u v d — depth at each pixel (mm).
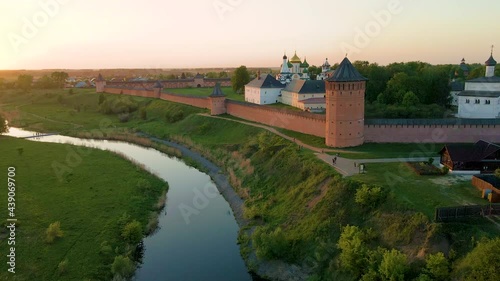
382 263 35625
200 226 56531
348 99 69125
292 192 57906
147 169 80625
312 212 50062
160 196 66562
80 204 59062
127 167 79938
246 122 104812
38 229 50156
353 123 70188
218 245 51031
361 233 41562
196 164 86500
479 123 68750
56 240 47781
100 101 163500
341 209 47812
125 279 43000
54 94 192875
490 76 85312
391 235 41188
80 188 66000
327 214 48094
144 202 62438
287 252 45500
